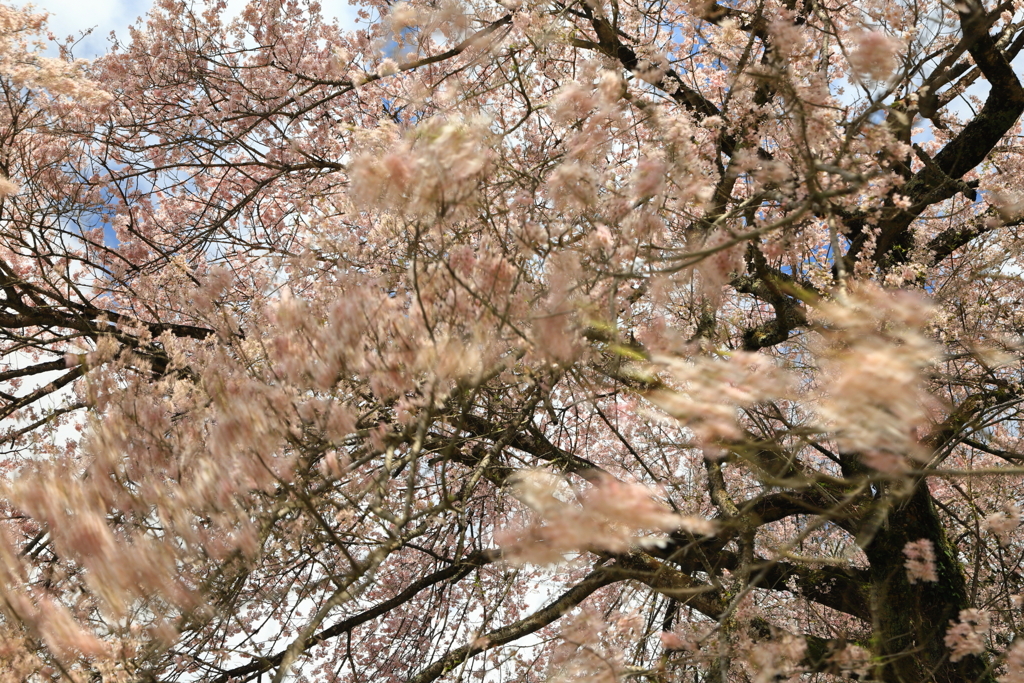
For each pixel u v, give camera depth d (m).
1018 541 5.57
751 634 3.75
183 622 2.55
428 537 6.56
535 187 3.27
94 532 2.09
